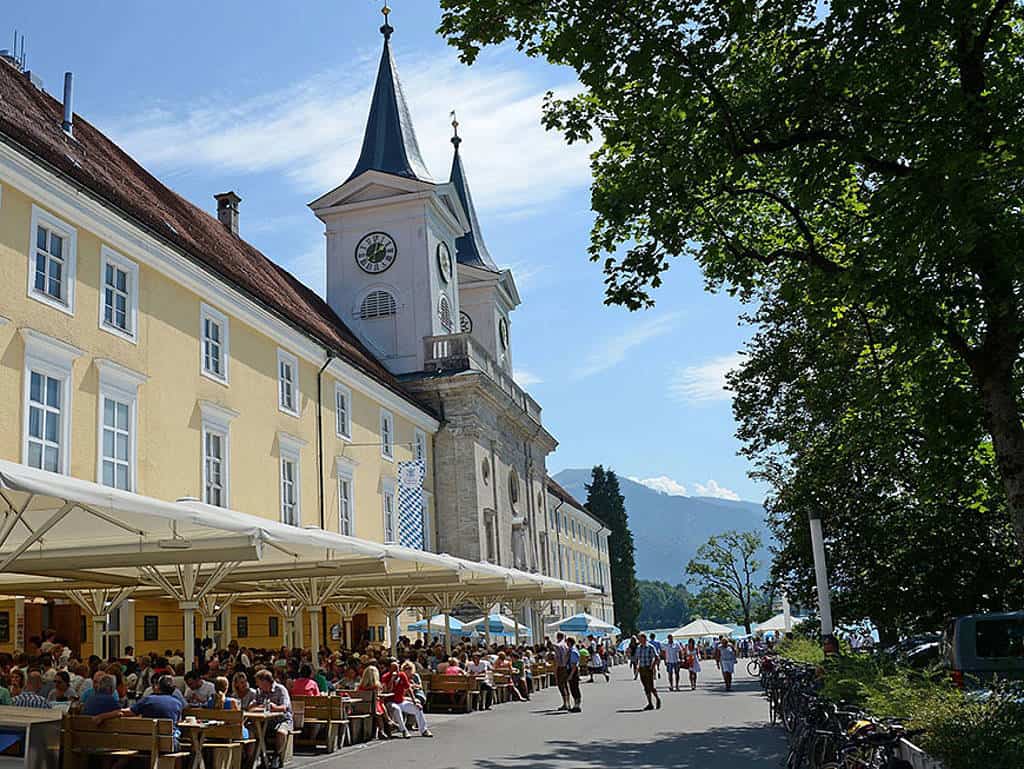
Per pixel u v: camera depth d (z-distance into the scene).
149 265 24.48
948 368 15.77
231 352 28.58
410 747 19.30
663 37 13.48
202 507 15.81
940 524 26.81
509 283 66.00
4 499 12.88
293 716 18.53
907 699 12.73
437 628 42.47
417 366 50.31
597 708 28.25
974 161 11.72
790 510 30.83
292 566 21.34
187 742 14.33
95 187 22.39
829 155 13.59
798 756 13.72
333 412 35.94
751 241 17.11
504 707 29.50
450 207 55.50
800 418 28.72
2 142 19.16
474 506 47.97
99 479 21.80
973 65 13.38
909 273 13.03
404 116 55.56
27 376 19.81
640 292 15.39
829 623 26.61
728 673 36.44
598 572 93.69
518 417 56.50
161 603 26.27
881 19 12.94
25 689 17.14
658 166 14.38
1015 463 12.95
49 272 21.00
